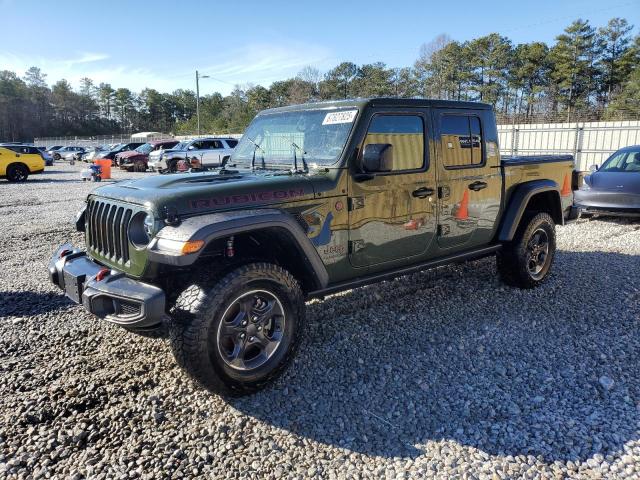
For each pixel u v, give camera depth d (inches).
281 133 165.6
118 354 154.4
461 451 106.3
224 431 115.0
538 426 114.3
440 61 2378.2
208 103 3826.3
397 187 157.3
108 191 142.2
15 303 203.8
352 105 149.9
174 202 119.1
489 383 134.9
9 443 110.8
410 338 164.9
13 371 144.0
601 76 2132.1
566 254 273.3
